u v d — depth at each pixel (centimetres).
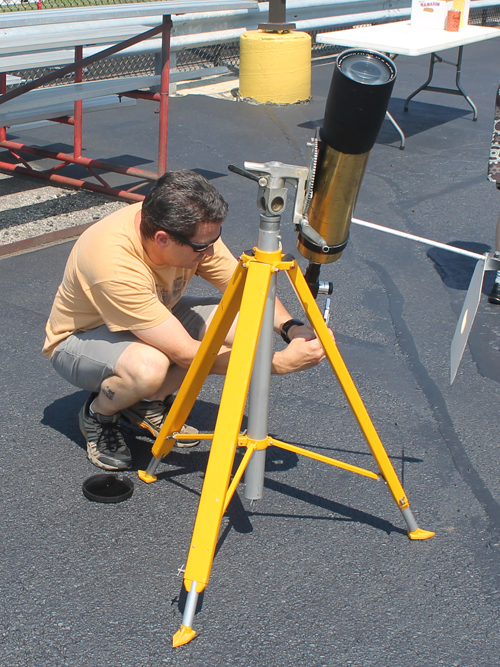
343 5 979
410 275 425
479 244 471
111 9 418
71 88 463
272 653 181
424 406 297
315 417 286
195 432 269
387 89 163
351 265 434
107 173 579
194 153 626
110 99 561
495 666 180
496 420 289
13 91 419
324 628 189
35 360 317
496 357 339
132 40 462
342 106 166
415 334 357
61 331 243
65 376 247
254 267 178
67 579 201
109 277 210
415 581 207
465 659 182
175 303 251
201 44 773
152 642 182
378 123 170
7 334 337
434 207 533
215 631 186
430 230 491
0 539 214
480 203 545
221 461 171
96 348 230
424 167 623
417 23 727
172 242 199
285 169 172
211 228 196
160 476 247
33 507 229
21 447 258
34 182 561
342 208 188
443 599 201
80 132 528
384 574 209
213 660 178
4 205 509
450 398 304
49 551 211
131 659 177
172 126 702
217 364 227
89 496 232
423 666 179
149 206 195
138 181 563
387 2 1057
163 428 225
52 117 507
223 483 171
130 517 227
